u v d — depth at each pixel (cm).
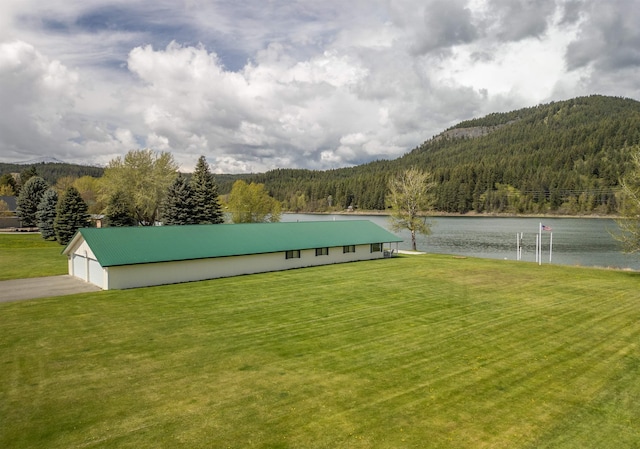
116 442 978
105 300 2450
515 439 1002
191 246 3259
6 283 3006
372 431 1030
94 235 3047
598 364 1477
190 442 979
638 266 4419
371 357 1539
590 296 2569
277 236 3884
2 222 8038
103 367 1444
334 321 2011
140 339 1741
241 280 3134
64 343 1694
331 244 4000
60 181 10331
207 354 1570
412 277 3262
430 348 1636
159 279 2966
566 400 1205
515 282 3041
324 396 1222
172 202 5916
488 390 1269
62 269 3622
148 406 1159
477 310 2225
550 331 1859
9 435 1009
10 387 1285
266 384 1304
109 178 6278
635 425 1070
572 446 976
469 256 4909
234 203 7219
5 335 1794
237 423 1066
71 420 1081
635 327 1922
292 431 1028
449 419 1094
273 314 2139
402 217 5384
